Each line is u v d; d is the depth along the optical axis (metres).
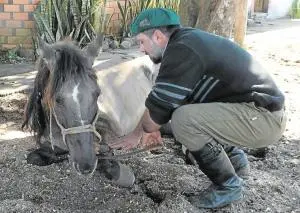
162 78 3.08
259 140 3.32
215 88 3.16
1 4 7.84
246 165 3.94
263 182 3.91
